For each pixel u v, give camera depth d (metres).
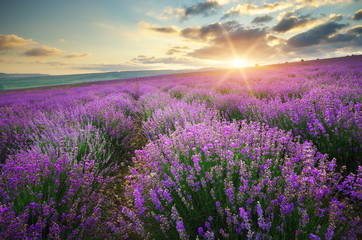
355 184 1.57
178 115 4.55
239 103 5.29
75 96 11.40
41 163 2.43
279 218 1.61
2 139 3.75
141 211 1.73
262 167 1.97
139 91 13.45
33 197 1.96
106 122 4.53
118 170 3.54
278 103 4.05
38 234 1.49
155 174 2.11
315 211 1.50
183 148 2.46
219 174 1.89
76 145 3.26
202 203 1.85
